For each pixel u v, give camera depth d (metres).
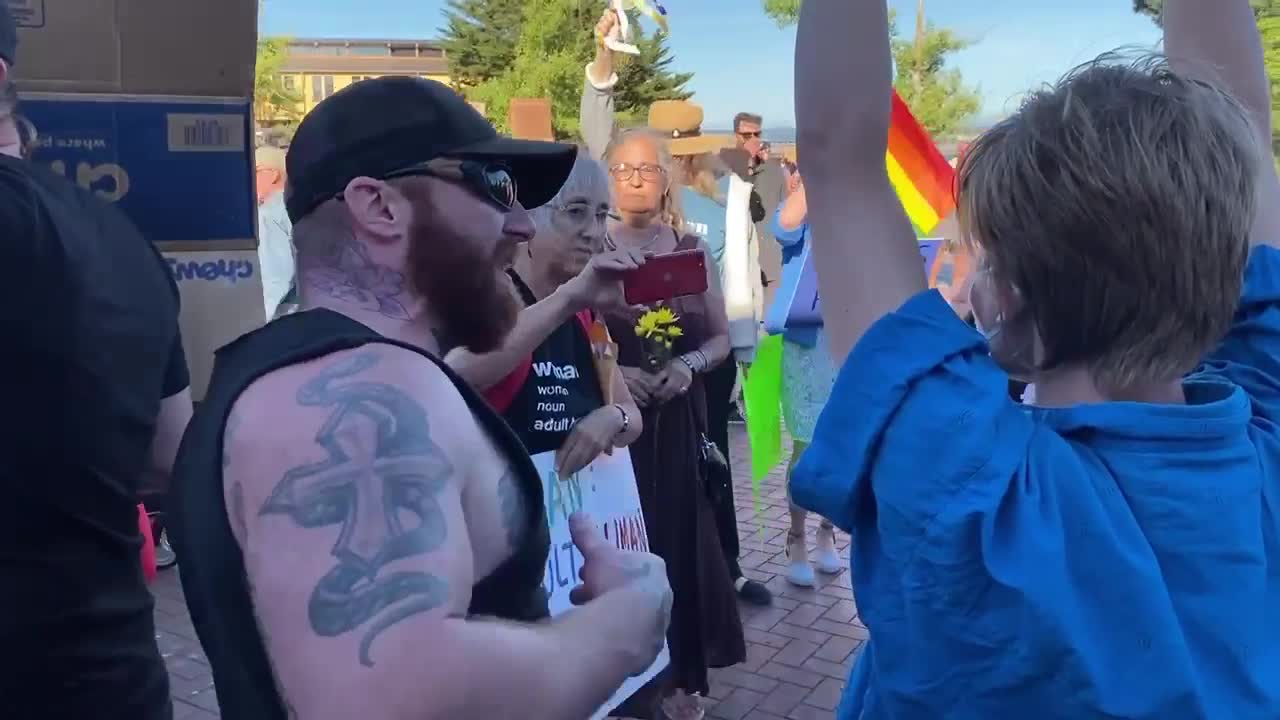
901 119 3.90
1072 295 0.88
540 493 1.05
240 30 1.80
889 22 1.00
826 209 1.01
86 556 1.45
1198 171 0.82
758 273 5.14
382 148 1.04
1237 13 1.21
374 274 1.05
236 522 0.87
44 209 1.41
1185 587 0.84
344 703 0.81
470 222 1.06
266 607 0.84
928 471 0.85
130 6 1.71
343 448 0.86
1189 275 0.84
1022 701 0.81
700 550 3.01
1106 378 0.91
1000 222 0.90
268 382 0.90
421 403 0.91
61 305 1.40
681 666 2.98
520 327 2.12
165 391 1.70
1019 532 0.82
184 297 1.84
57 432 1.40
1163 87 0.88
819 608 4.21
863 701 1.05
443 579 0.86
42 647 1.41
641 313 2.91
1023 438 0.87
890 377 0.89
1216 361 1.06
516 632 0.93
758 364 4.83
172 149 1.79
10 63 1.53
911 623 0.85
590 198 2.63
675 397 2.98
